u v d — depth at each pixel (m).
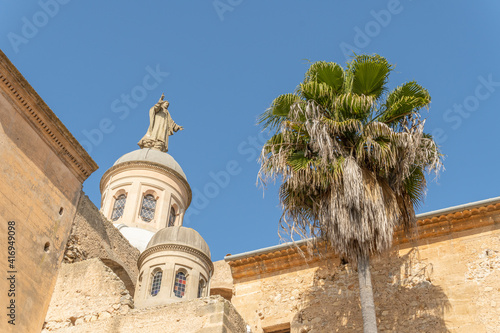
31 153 21.39
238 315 18.84
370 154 17.39
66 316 20.08
